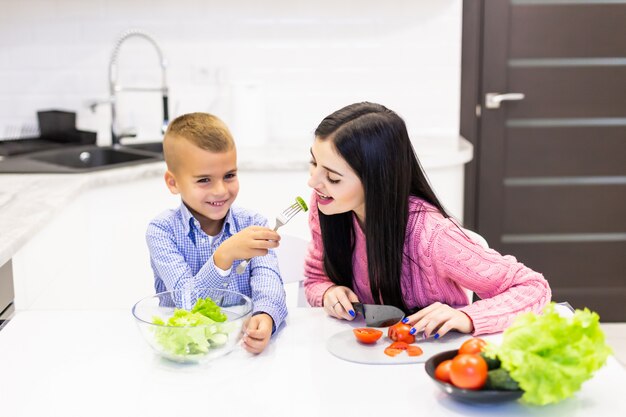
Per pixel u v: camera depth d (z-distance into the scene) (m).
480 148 3.89
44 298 2.42
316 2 3.71
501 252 3.98
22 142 3.53
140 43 3.70
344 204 1.62
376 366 1.36
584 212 3.93
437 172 3.35
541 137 3.88
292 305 2.32
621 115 3.84
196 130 1.69
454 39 3.75
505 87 3.83
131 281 3.11
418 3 3.72
